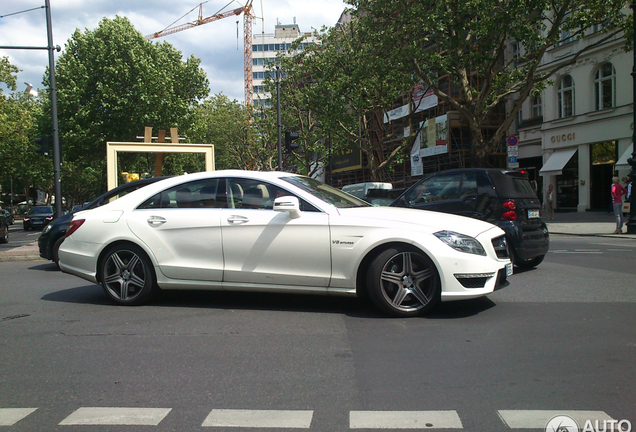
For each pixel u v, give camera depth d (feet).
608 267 28.35
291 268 17.94
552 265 29.43
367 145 101.09
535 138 102.37
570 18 60.80
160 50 119.65
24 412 10.31
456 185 27.27
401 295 17.19
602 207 85.61
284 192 18.75
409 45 63.46
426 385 11.36
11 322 17.67
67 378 12.19
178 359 13.42
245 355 13.65
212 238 18.75
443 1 59.31
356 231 17.33
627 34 60.90
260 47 365.81
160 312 18.67
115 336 15.69
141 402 10.69
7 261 39.04
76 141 108.68
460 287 16.61
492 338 14.82
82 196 271.28
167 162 143.23
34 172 171.53
